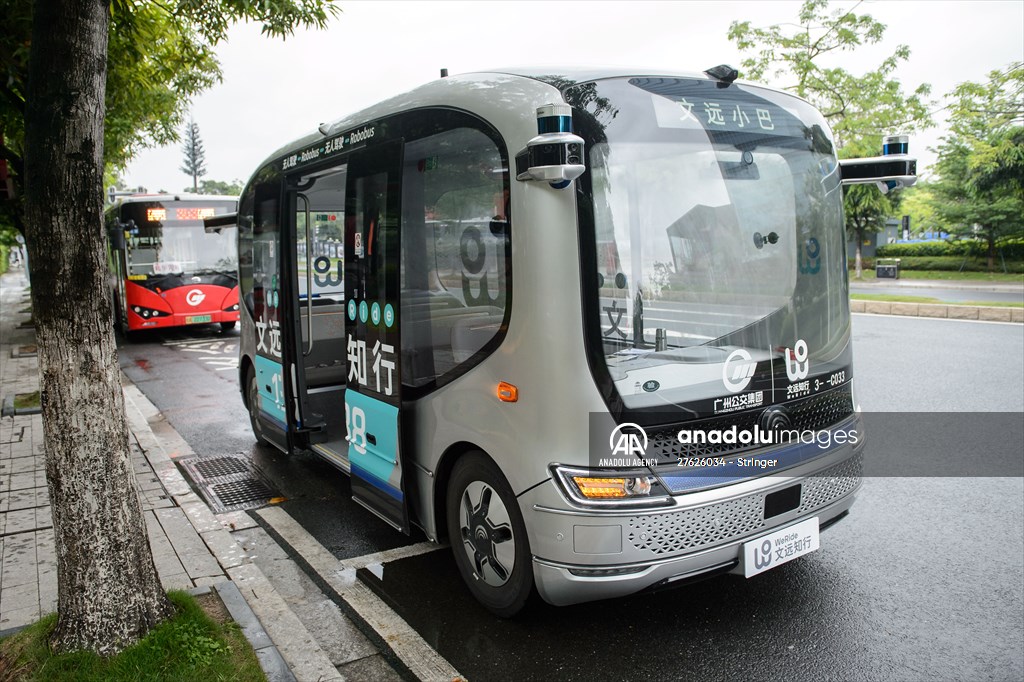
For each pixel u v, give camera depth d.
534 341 3.18
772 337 3.62
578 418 3.12
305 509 5.45
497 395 3.42
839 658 3.33
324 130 5.21
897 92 22.16
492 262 3.43
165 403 9.47
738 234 3.59
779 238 3.73
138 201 15.51
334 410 6.81
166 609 3.30
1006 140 24.22
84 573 3.06
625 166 3.27
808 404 3.66
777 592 3.94
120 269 16.30
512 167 3.27
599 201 3.18
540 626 3.66
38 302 2.96
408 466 4.24
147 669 2.97
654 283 3.29
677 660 3.34
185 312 15.87
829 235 3.97
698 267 3.43
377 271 4.39
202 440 7.55
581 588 3.18
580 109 3.21
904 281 29.64
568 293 3.12
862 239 34.84
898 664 3.28
